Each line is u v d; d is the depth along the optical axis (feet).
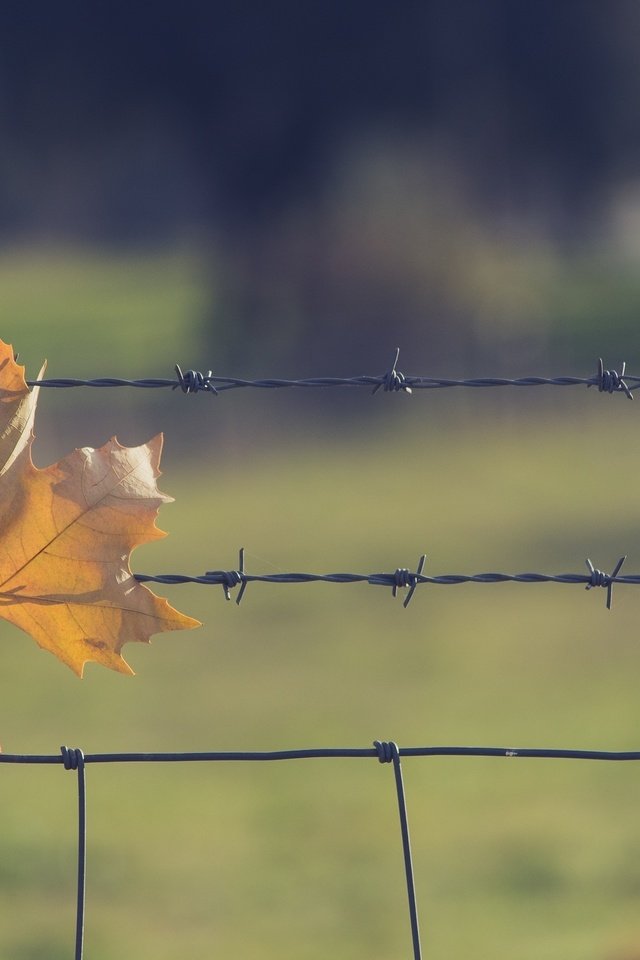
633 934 86.84
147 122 470.39
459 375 331.36
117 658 26.02
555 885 98.48
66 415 311.47
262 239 368.89
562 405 320.29
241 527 231.50
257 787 122.72
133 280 495.41
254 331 351.87
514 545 208.64
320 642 167.43
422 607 182.29
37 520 25.77
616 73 457.68
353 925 92.38
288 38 434.71
